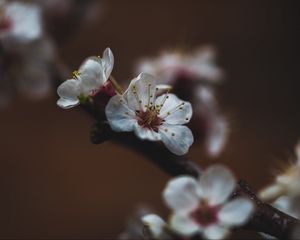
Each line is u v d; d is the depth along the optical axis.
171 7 1.20
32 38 0.47
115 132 0.33
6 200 1.03
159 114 0.33
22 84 0.51
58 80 0.51
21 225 1.01
